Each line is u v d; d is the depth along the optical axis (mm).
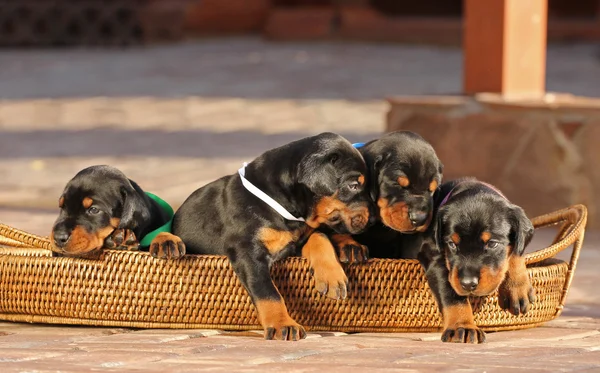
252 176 8891
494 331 8961
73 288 8945
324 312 8812
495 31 17141
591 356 7715
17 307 9141
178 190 17781
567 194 16219
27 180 19344
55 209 16281
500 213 8375
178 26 49281
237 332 8859
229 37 50719
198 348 7863
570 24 44625
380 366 7223
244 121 27594
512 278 8648
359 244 8867
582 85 33125
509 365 7293
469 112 17000
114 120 27969
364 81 35000
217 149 22984
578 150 16172
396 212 8836
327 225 8859
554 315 9414
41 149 23375
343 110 29000
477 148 16891
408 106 17625
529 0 17203
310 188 8570
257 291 8531
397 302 8820
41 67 39531
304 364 7281
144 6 49500
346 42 47594
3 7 46812
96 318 8945
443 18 48375
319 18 48281
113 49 46844
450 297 8500
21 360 7449
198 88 33750
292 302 8797
